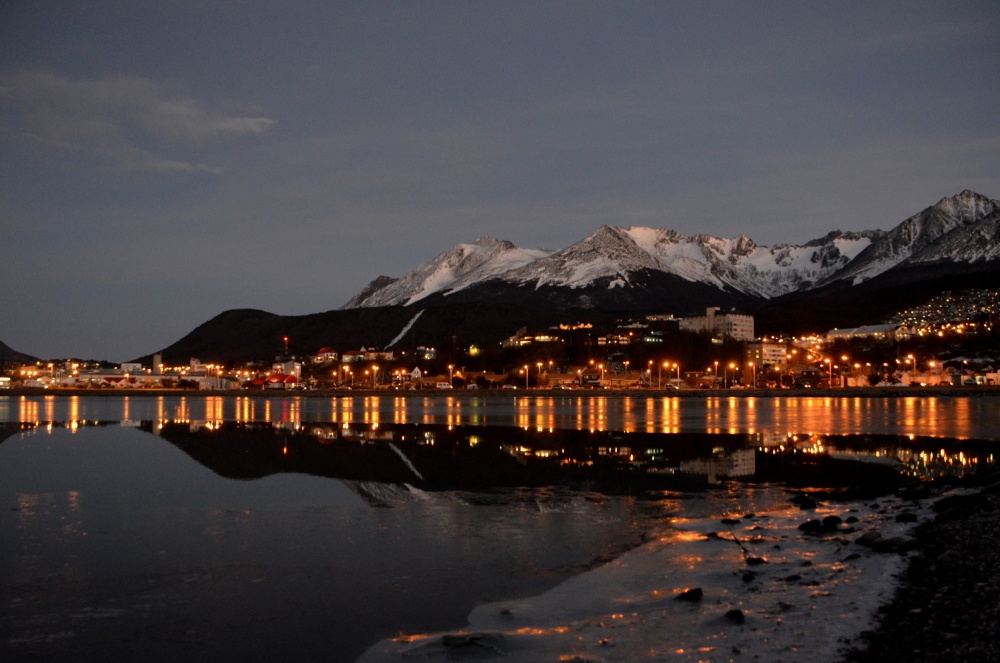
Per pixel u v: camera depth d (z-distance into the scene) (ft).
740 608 49.29
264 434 200.34
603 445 165.48
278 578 60.75
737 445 164.14
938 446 159.63
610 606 52.03
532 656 43.52
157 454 149.59
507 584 58.34
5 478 115.65
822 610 47.70
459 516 84.64
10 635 48.80
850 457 140.26
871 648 40.96
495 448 159.84
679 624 47.19
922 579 52.85
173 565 64.69
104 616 52.24
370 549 69.67
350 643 47.06
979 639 41.06
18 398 577.43
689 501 93.09
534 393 595.88
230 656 45.34
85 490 103.86
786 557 62.49
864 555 61.11
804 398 517.55
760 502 92.12
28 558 67.00
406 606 53.67
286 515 85.61
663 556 65.16
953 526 69.51
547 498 96.17
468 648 44.78
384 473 120.47
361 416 295.48
